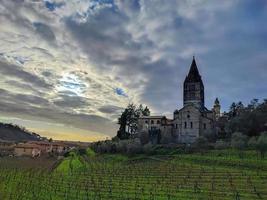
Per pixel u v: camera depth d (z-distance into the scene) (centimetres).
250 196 6406
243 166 9788
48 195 7606
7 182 9388
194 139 15688
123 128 19975
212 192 6900
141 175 9856
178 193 7038
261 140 11088
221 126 16800
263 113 14962
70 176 10575
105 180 9388
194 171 9700
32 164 14875
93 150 17800
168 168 10662
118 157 14488
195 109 15950
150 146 14300
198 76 18350
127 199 6706
